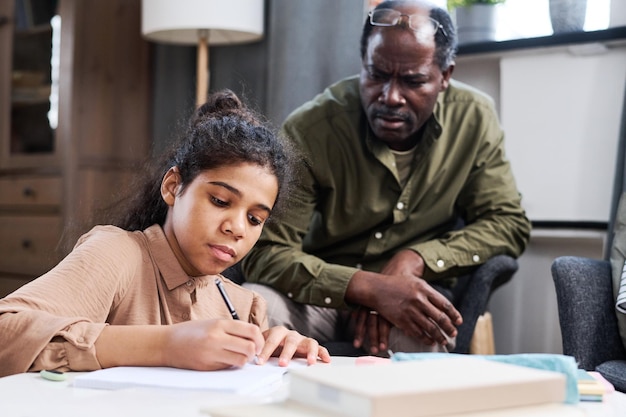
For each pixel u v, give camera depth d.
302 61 2.83
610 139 2.39
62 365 0.94
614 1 2.40
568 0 2.46
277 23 2.89
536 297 2.56
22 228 3.23
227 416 0.66
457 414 0.66
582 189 2.43
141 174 1.36
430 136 2.07
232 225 1.13
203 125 1.21
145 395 0.81
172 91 3.23
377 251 2.12
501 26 2.61
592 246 2.47
